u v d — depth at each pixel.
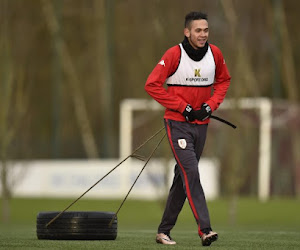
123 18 147.12
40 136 144.12
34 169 105.38
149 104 82.50
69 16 151.38
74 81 151.88
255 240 31.38
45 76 145.25
